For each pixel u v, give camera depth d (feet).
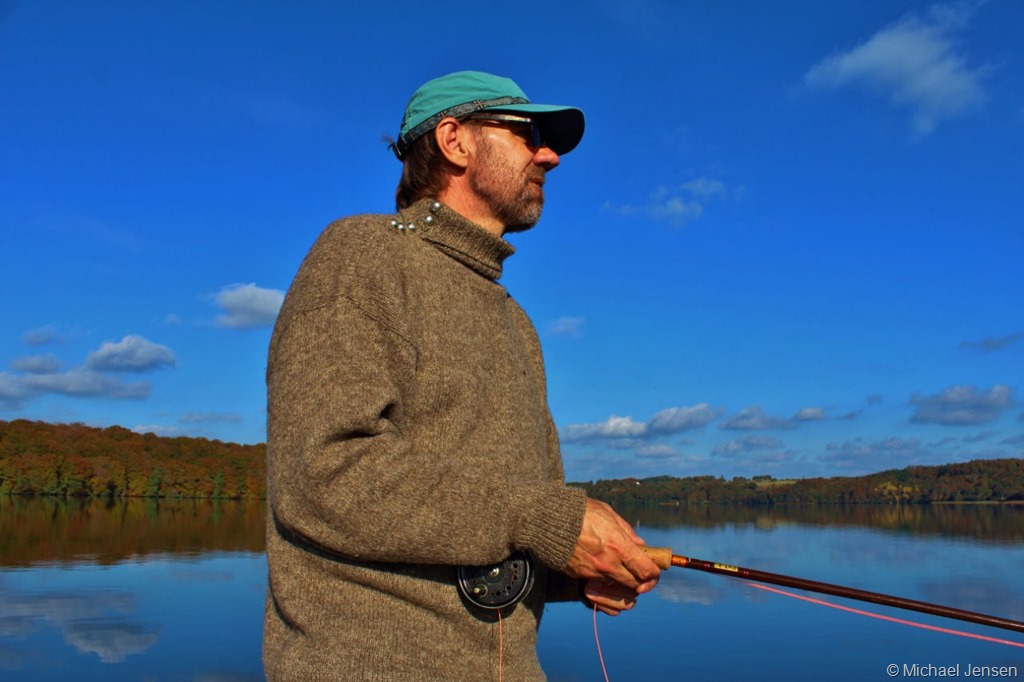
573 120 7.08
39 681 22.70
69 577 41.81
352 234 6.00
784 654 25.94
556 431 7.70
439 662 5.51
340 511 5.18
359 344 5.52
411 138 6.99
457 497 5.34
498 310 6.70
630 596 6.61
